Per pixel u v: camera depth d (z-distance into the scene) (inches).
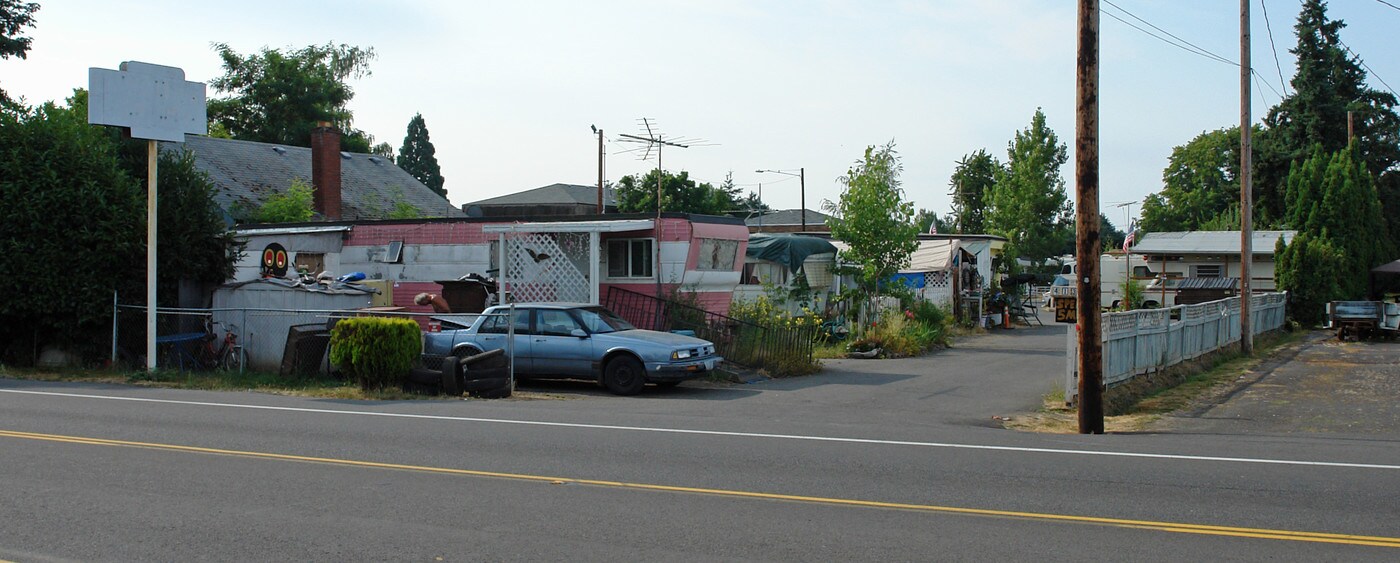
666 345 646.5
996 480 345.1
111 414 504.7
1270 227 1868.8
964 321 1376.7
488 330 681.6
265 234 958.4
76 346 750.5
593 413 537.6
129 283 745.6
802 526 277.3
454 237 875.4
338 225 933.8
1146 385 677.9
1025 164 2118.6
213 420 488.1
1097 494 321.7
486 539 262.1
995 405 601.9
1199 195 3125.0
